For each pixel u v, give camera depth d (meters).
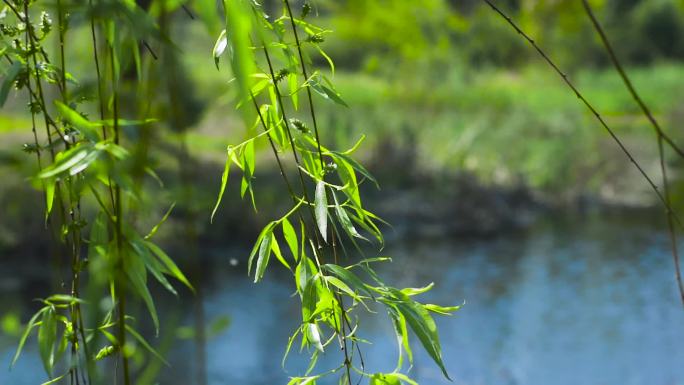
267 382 7.27
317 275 1.63
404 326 1.66
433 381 7.56
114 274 1.20
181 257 6.96
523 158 17.94
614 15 31.34
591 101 23.64
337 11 14.46
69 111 1.19
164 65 1.15
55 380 1.43
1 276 9.44
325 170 1.68
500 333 9.20
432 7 14.61
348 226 1.63
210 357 7.84
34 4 1.46
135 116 1.18
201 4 1.03
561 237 14.06
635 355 8.52
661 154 1.33
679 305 10.18
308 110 16.89
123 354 1.20
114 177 1.14
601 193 17.08
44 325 1.41
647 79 26.62
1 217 9.09
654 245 13.35
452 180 16.16
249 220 11.84
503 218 15.28
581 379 7.93
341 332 1.65
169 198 1.17
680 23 31.95
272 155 12.99
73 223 1.43
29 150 1.35
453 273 11.76
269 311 9.50
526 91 23.78
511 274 11.73
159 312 8.84
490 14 15.95
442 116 20.03
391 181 16.03
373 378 1.63
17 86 1.41
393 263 12.10
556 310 10.04
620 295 10.63
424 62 20.61
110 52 1.24
